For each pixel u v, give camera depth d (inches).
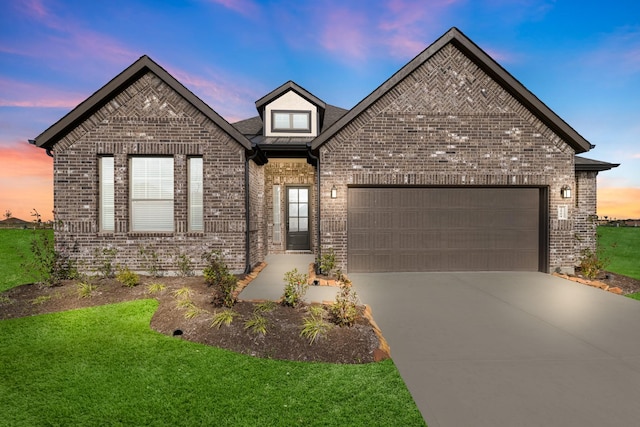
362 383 140.9
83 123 342.0
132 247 344.8
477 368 155.4
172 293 259.6
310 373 148.6
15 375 144.8
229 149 352.8
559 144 372.5
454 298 274.1
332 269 359.6
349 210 374.6
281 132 529.0
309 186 563.2
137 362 156.6
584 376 148.0
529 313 235.9
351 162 363.6
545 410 122.9
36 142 327.0
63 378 142.4
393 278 349.1
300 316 206.5
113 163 350.9
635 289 303.1
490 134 370.0
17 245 548.4
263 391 133.6
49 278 291.6
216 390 133.7
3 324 203.2
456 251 381.7
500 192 382.9
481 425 114.0
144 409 121.4
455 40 363.3
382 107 364.8
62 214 339.0
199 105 345.4
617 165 439.8
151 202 356.8
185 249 349.1
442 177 366.6
